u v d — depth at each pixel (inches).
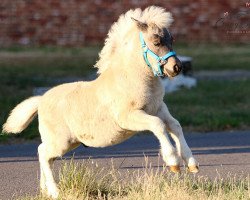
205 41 1621.6
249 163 594.2
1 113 788.0
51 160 462.0
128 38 426.6
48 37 1590.8
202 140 715.4
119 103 421.4
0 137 705.6
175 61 408.8
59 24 1593.3
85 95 439.5
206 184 461.7
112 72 429.1
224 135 745.0
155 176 446.3
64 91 453.7
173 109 866.8
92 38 1599.4
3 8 1579.7
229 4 1569.9
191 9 1624.0
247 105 922.1
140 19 426.6
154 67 413.1
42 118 458.9
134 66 418.3
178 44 1606.8
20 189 500.4
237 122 794.8
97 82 438.0
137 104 416.5
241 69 1338.6
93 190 452.1
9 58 1385.3
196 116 820.6
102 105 429.7
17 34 1582.2
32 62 1341.0
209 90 1052.5
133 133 431.8
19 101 878.4
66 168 461.7
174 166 397.1
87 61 1360.7
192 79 1090.7
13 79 1113.4
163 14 419.8
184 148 409.7
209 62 1402.6
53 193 448.5
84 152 650.2
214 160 608.7
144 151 655.1
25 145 690.8
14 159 619.5
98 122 433.1
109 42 438.0
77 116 440.8
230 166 579.5
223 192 434.9
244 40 1622.8
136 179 468.4
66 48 1556.3
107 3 1600.6
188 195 419.8
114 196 441.1
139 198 418.6
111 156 629.6
